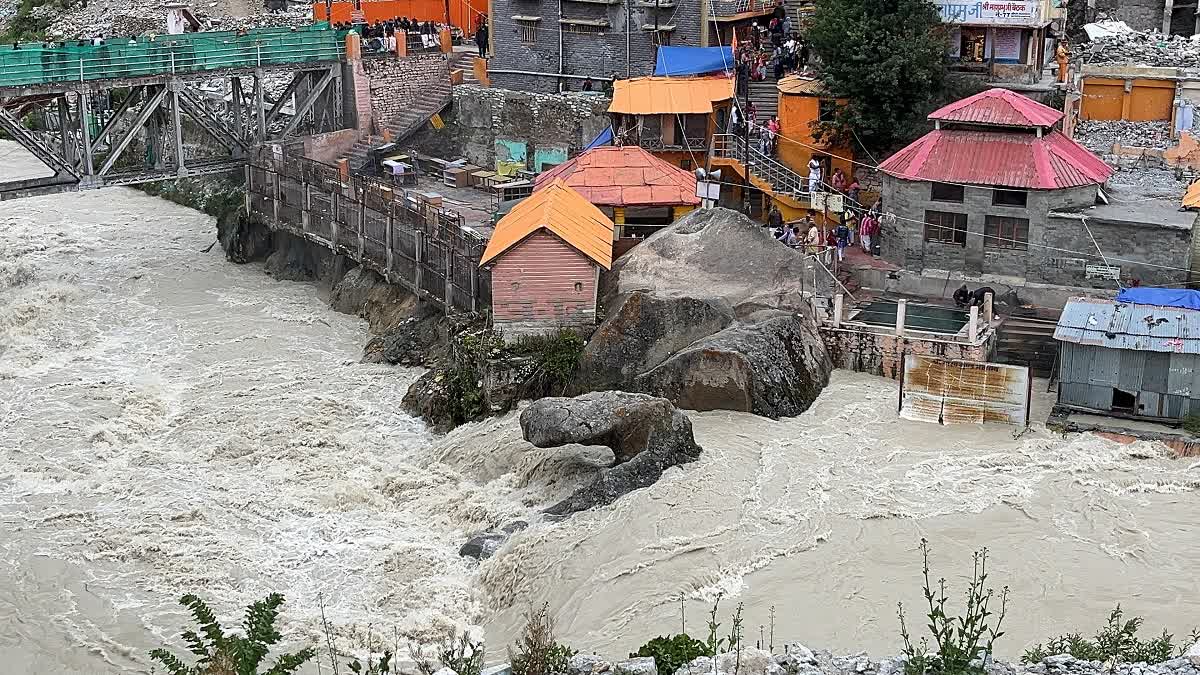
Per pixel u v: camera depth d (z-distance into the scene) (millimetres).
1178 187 56000
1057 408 45469
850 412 46125
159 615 36469
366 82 74188
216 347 56312
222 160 68188
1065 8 69188
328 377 52906
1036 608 33812
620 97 63094
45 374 53500
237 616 36188
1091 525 38344
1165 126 64312
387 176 71625
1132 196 54500
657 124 63156
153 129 66938
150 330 58469
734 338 46406
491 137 74562
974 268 53531
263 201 66938
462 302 52781
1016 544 37156
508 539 39375
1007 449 43188
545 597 36062
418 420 48969
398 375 53000
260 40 69312
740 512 39062
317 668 32781
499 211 61312
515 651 32438
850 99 60406
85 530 41031
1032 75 61656
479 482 43844
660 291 49969
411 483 43656
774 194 59906
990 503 39594
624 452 41812
